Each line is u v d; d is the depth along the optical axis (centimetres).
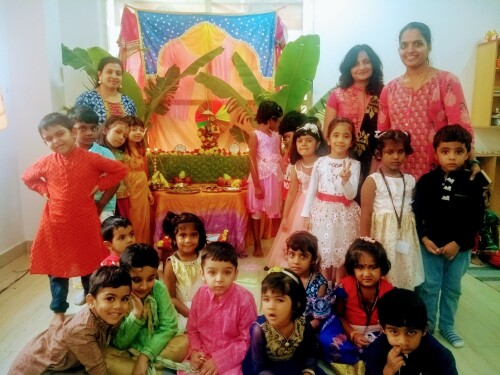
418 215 206
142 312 173
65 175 205
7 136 322
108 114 296
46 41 324
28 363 160
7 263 317
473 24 403
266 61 394
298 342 158
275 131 329
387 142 202
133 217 293
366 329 184
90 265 211
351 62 250
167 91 361
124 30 378
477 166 202
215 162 372
